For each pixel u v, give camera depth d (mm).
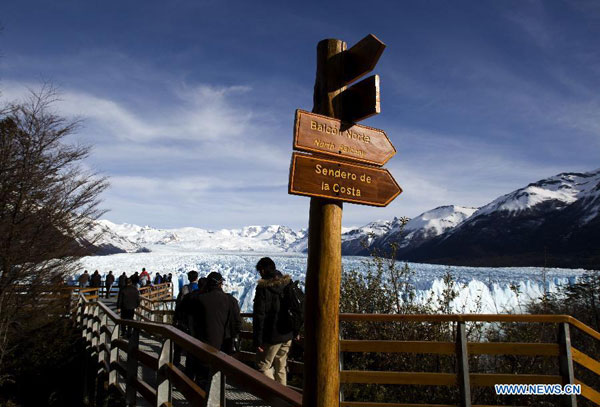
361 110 2430
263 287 4621
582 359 3768
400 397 5195
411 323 6141
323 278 2223
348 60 2525
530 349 3797
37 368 9531
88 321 9055
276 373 4707
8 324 9039
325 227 2291
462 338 3744
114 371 5730
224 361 2242
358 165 2477
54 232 8820
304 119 2342
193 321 4949
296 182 2242
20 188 8297
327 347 2143
